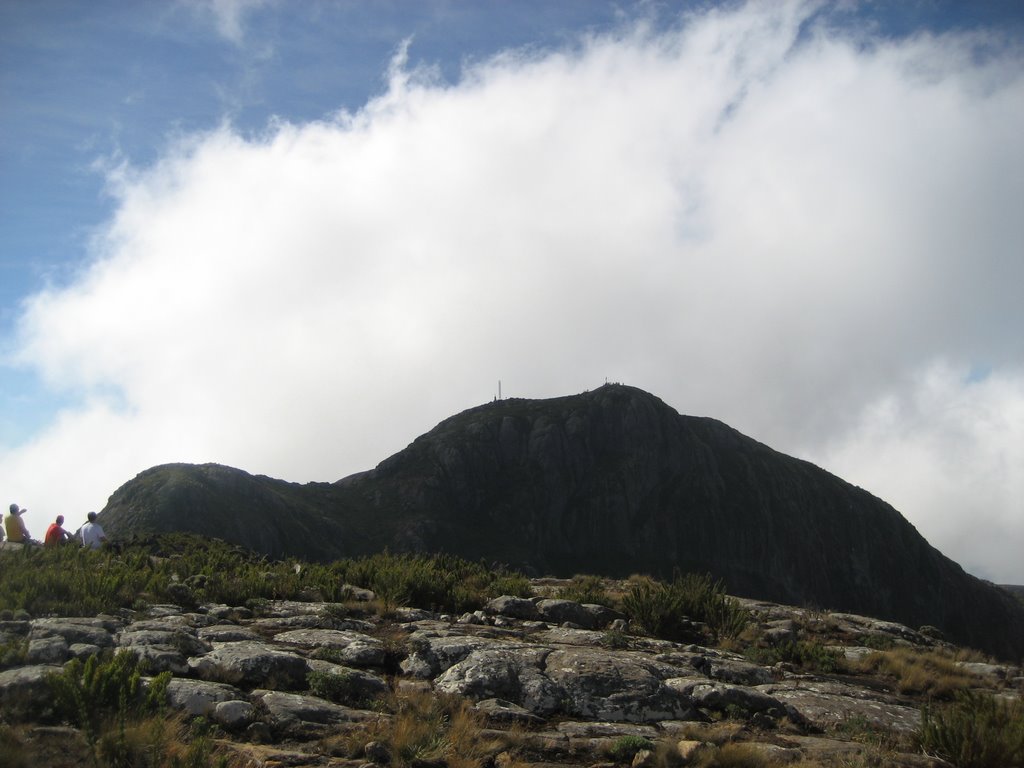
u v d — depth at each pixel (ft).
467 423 596.70
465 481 541.34
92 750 25.98
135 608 45.34
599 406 609.42
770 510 584.40
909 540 622.13
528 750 31.65
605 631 53.88
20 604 40.32
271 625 45.14
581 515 546.26
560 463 567.18
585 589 77.71
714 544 553.23
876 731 39.52
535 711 36.01
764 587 543.80
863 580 580.30
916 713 44.09
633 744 32.19
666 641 53.16
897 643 69.92
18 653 32.17
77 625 37.29
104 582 45.73
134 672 29.91
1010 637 592.19
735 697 39.75
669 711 37.45
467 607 58.44
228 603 50.70
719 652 52.85
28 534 77.36
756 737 36.29
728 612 61.11
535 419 596.70
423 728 30.66
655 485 578.66
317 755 28.60
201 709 30.58
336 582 58.08
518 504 534.78
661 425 606.96
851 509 621.31
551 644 47.01
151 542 92.79
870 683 52.60
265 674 34.94
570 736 33.47
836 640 69.46
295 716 31.45
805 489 619.26
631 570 517.96
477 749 30.53
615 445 589.73
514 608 55.52
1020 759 35.17
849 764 32.63
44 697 28.84
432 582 58.80
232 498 391.45
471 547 485.97
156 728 26.63
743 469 613.52
